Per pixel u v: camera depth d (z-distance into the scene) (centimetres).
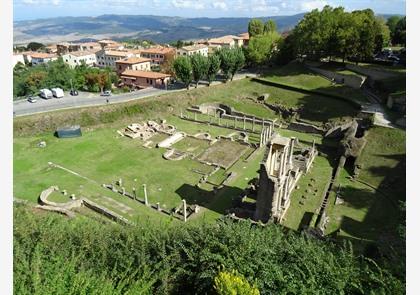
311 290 1511
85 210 3850
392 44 11631
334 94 7488
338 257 1812
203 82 9044
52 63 10369
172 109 7631
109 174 4938
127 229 2050
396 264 1808
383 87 7312
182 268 1680
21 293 1195
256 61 9900
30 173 4816
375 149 5316
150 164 5309
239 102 8025
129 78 10206
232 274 1451
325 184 4700
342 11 9125
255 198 4306
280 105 7650
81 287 1311
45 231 1794
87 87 9000
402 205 3052
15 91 8669
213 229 1959
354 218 3875
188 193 4506
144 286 1472
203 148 5944
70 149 5672
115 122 6794
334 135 6309
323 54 9369
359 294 1542
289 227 3712
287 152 3853
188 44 18125
